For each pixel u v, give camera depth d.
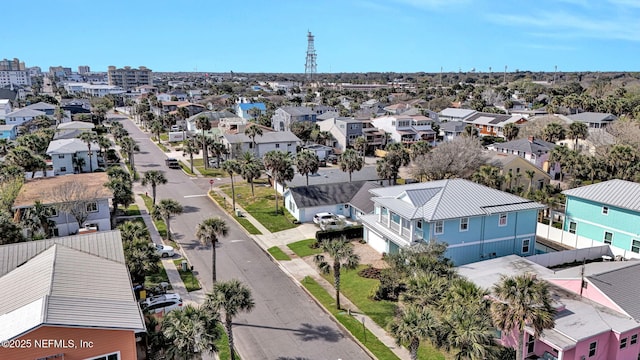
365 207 52.50
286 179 58.59
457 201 40.81
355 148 95.25
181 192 68.62
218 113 128.62
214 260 37.09
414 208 40.34
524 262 36.25
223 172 81.56
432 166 67.56
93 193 48.91
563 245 47.69
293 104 167.25
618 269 30.70
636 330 26.19
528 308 21.20
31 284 23.00
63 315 19.45
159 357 22.62
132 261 34.03
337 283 33.69
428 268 29.58
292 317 33.25
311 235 50.75
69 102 175.38
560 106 132.00
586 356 25.39
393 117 110.75
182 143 109.25
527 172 66.94
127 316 21.11
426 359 27.45
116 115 175.25
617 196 43.25
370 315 33.09
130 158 81.75
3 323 19.41
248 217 56.78
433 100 171.88
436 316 22.83
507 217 41.34
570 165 68.50
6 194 45.94
